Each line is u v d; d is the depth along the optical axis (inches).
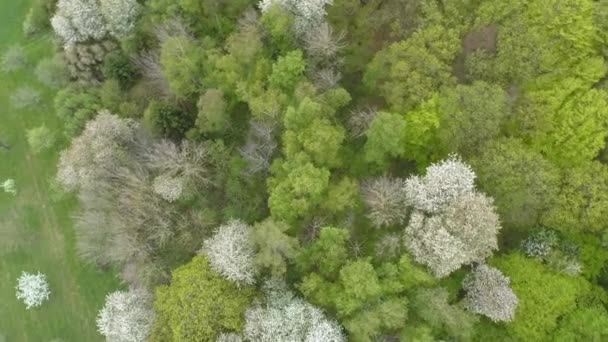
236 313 1651.1
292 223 1644.9
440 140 1715.1
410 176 1734.7
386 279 1553.9
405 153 1761.8
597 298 1684.3
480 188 1695.4
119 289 2085.4
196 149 1830.7
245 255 1675.7
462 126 1653.5
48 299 2127.2
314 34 1796.3
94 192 1887.3
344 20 1877.5
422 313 1535.4
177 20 1920.5
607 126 1648.6
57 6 2196.1
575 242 1696.6
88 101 2049.7
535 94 1690.5
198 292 1649.9
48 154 2237.9
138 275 1856.5
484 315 1680.6
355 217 1689.2
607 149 1685.5
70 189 2017.7
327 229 1552.7
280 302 1649.9
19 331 2122.3
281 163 1702.8
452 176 1612.9
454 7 1743.4
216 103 1776.6
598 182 1615.4
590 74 1680.6
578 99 1674.5
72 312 2112.5
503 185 1631.4
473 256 1587.1
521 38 1686.8
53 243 2169.0
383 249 1615.4
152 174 1876.2
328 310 1664.6
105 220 1882.4
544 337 1624.0
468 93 1643.7
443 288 1563.7
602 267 1715.1
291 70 1720.0
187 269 1704.0
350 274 1520.7
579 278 1681.8
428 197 1626.5
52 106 2274.9
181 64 1820.9
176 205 1845.5
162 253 1849.2
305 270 1641.2
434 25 1745.8
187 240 1823.3
